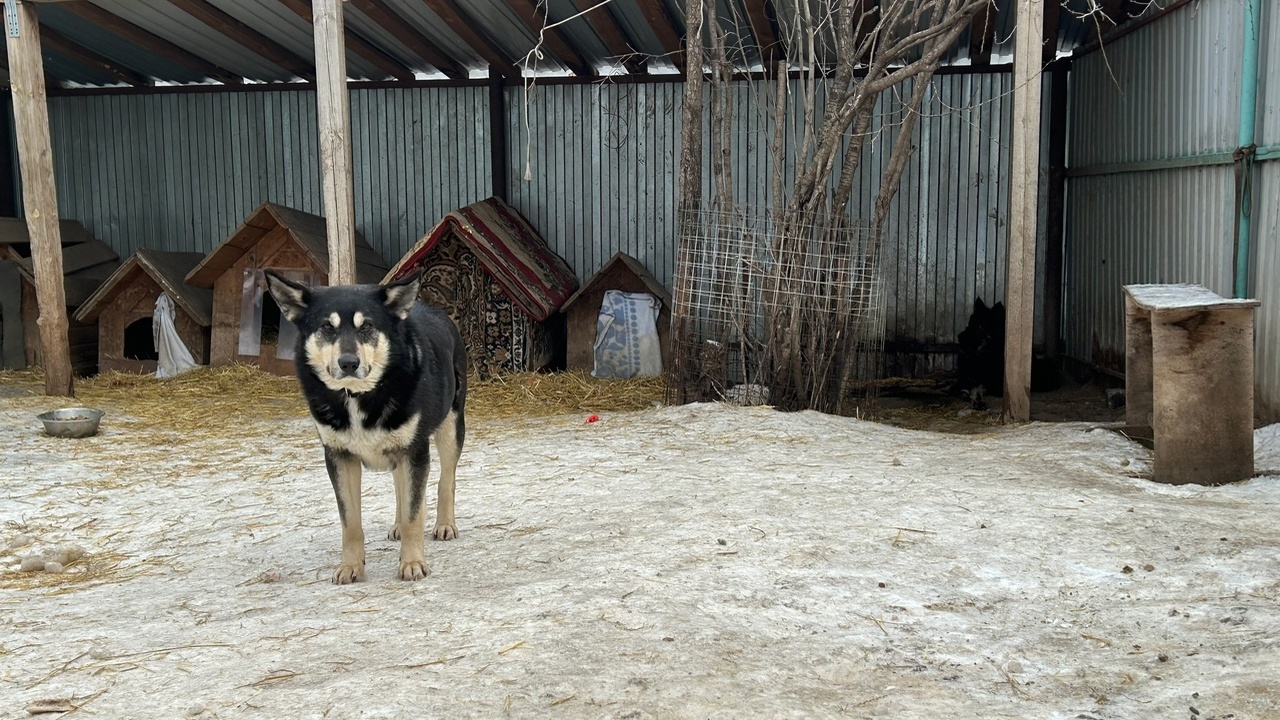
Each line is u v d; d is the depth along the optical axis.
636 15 10.34
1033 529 4.51
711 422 7.85
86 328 11.95
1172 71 8.44
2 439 7.75
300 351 3.94
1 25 10.63
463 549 4.60
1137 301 6.20
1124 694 2.83
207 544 5.05
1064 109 11.30
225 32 10.61
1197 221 7.94
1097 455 6.31
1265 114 6.89
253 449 7.56
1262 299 6.98
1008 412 8.16
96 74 12.80
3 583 4.55
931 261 11.59
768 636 3.30
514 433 7.98
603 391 10.19
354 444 4.00
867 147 11.48
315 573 4.35
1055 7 9.72
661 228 12.23
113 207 13.47
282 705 2.76
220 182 13.20
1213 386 5.55
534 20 10.07
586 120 12.27
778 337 8.61
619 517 4.99
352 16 10.30
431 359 4.25
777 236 8.59
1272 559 3.95
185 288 11.48
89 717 2.76
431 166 12.70
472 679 2.89
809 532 4.53
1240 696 2.69
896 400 10.63
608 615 3.44
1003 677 3.00
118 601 4.05
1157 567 3.97
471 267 10.62
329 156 8.19
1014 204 7.93
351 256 8.33
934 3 8.20
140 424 8.66
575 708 2.69
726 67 8.79
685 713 2.65
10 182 13.47
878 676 3.01
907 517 4.75
